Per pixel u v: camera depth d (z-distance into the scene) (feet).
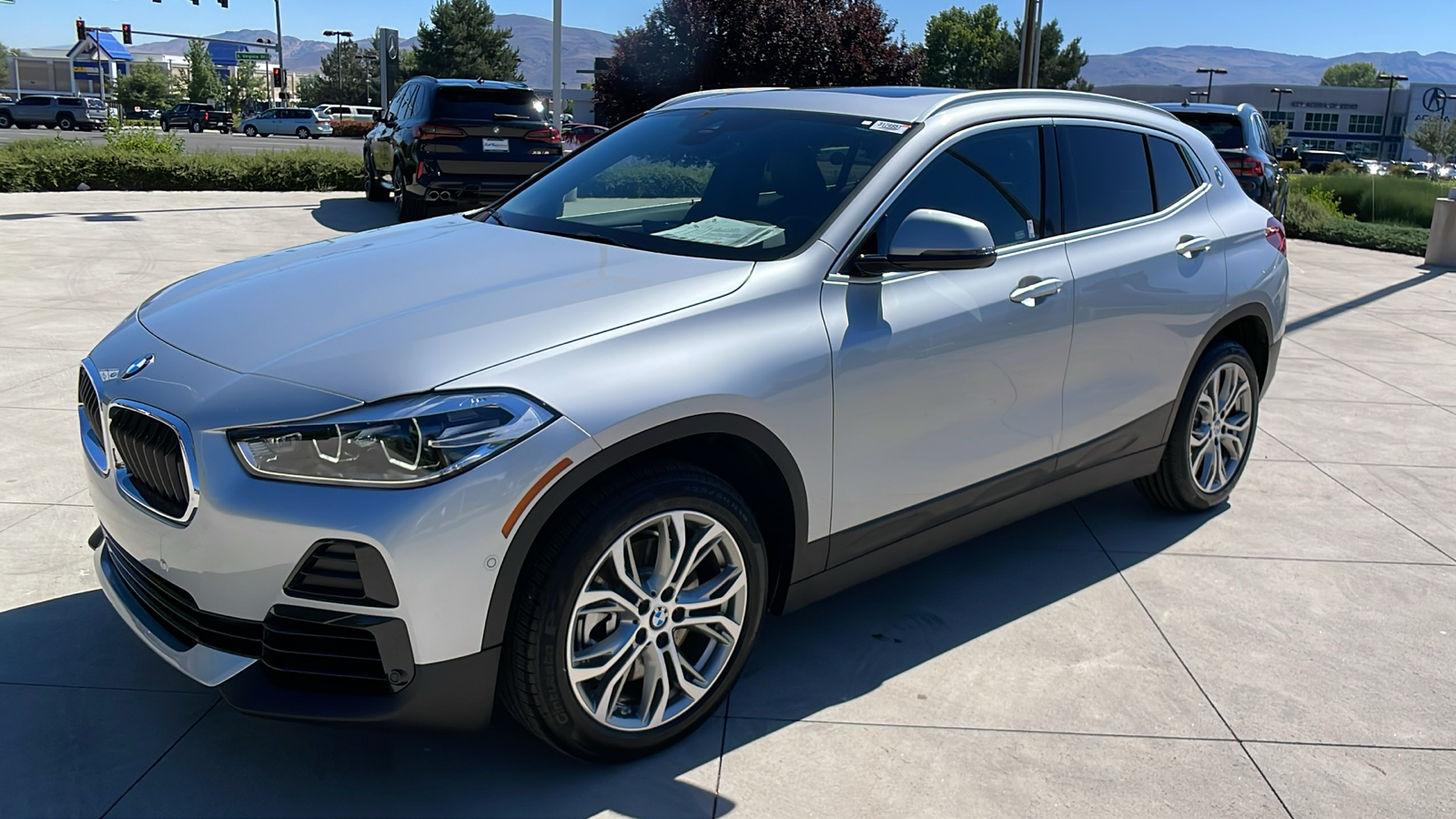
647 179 11.83
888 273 10.22
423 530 7.45
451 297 9.05
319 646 7.80
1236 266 14.21
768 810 8.57
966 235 9.67
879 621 11.82
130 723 9.40
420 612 7.60
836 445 9.77
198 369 8.36
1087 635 11.63
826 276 9.83
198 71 336.90
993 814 8.60
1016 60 284.00
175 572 8.12
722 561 9.31
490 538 7.68
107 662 10.32
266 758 9.02
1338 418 20.38
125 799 8.42
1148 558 13.73
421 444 7.50
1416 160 418.92
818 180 10.77
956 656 11.08
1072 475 12.71
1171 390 13.62
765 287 9.45
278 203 51.39
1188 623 11.97
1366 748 9.70
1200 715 10.13
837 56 85.20
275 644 7.78
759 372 9.01
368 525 7.39
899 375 10.12
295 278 9.98
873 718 9.89
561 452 7.84
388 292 9.29
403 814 8.38
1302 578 13.24
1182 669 10.97
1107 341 12.35
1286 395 21.91
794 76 84.28
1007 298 11.10
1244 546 14.19
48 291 26.81
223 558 7.73
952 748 9.47
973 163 11.35
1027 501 12.26
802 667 10.76
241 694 7.80
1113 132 13.14
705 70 84.38
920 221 9.70
